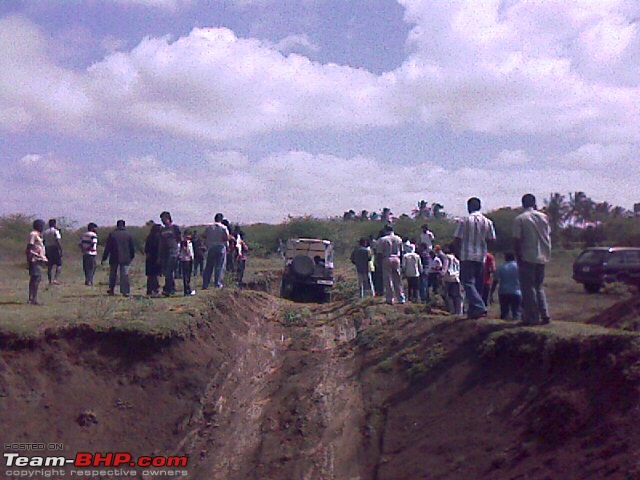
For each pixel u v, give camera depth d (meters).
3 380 9.87
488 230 10.94
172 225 15.57
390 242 15.99
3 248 30.58
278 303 18.53
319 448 9.62
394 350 11.77
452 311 14.49
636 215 34.91
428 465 8.24
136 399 10.50
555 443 7.27
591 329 8.92
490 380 9.07
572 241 34.78
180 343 11.56
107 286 17.95
